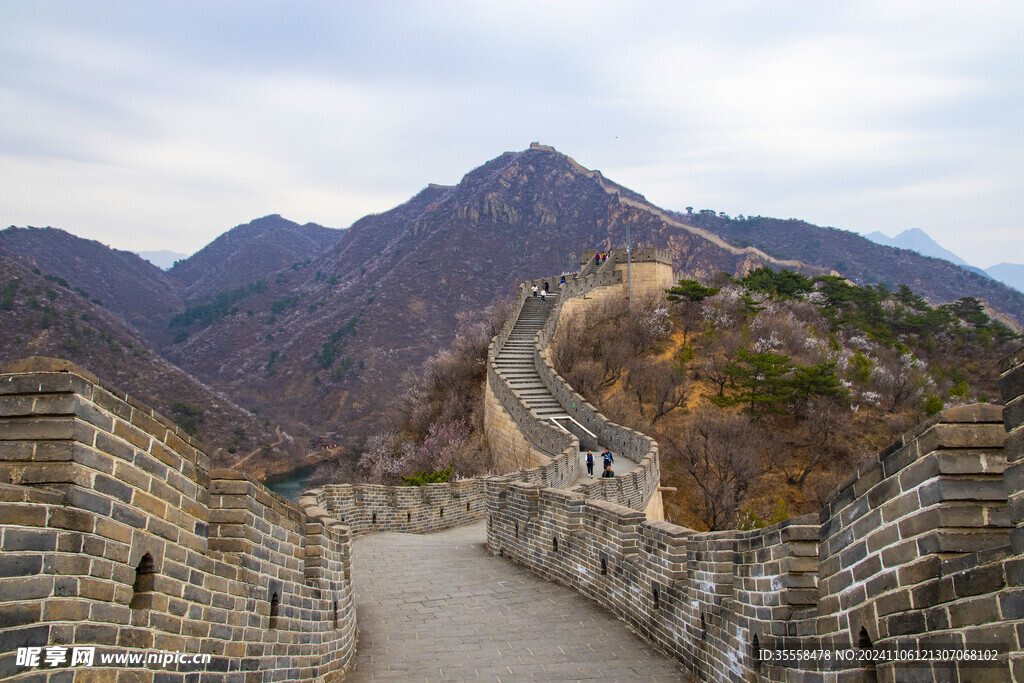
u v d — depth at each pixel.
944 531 4.16
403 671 8.52
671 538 9.00
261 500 6.61
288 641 7.05
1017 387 3.76
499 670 8.45
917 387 53.50
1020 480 3.70
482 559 16.23
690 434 43.53
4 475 4.09
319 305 137.25
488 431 42.88
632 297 57.38
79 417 4.24
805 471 43.03
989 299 150.00
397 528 21.62
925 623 4.24
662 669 8.48
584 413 35.75
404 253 158.38
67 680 3.96
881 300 79.12
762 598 6.66
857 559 5.00
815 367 47.91
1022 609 3.52
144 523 4.81
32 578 3.77
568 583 12.98
